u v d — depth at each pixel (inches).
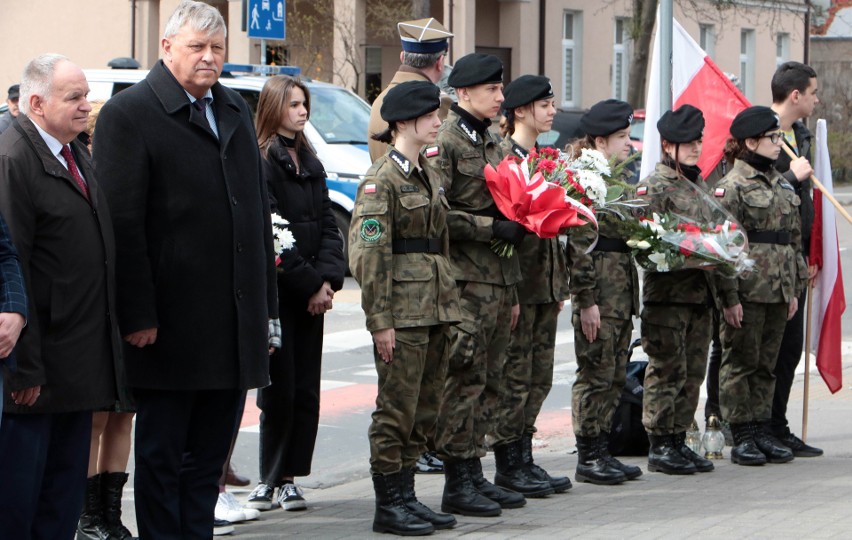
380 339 272.4
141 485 247.4
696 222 328.5
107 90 725.9
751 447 358.9
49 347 226.4
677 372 341.1
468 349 291.1
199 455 255.9
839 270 384.8
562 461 367.9
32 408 224.4
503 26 1328.7
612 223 325.7
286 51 1227.2
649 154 411.2
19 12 1352.1
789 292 352.2
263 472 310.8
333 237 318.7
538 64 1352.1
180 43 243.1
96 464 275.7
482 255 294.0
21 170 224.5
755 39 1660.9
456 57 1214.9
